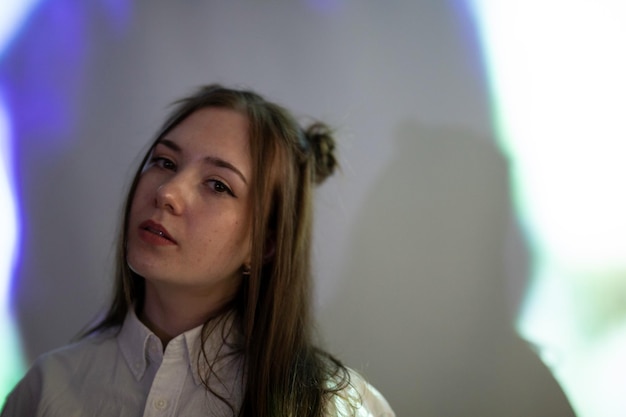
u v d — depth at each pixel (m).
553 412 1.03
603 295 1.00
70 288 1.16
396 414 1.10
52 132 1.16
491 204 1.06
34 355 1.16
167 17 1.14
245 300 0.86
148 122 1.14
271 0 1.13
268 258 0.89
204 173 0.80
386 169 1.11
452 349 1.08
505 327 1.05
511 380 1.05
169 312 0.84
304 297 0.92
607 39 1.00
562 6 1.03
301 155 0.93
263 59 1.13
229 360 0.82
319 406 0.77
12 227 1.16
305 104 1.12
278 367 0.81
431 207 1.09
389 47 1.10
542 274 1.04
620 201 1.00
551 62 1.03
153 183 0.81
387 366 1.10
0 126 1.16
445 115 1.08
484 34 1.06
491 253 1.06
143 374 0.79
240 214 0.81
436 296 1.09
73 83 1.15
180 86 1.14
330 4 1.12
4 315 1.16
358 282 1.12
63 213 1.16
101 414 0.78
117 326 0.89
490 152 1.06
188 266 0.77
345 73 1.12
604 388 1.00
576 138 1.02
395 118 1.10
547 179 1.03
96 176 1.15
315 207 1.13
